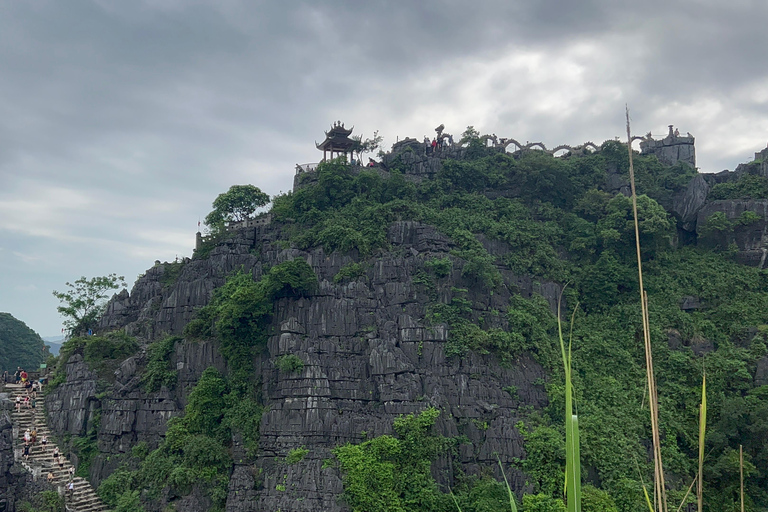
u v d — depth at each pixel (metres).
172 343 80.00
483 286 79.31
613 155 103.75
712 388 74.88
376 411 67.94
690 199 97.88
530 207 96.75
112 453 74.75
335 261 81.50
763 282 88.19
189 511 64.75
